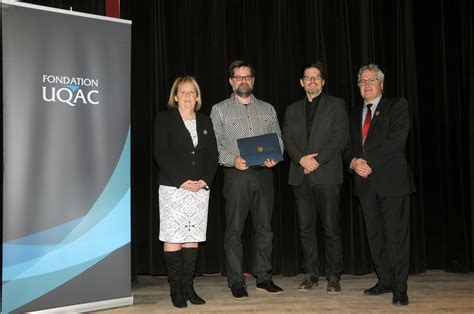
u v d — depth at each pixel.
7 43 2.66
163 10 3.87
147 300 3.21
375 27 4.06
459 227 3.98
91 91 2.89
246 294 3.22
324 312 2.88
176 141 3.04
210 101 3.91
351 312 2.88
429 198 4.08
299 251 3.97
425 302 3.10
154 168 3.82
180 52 3.88
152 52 3.86
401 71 4.07
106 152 2.93
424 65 4.09
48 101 2.75
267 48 3.99
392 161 3.11
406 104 3.13
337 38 4.03
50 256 2.75
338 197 3.34
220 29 3.93
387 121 3.14
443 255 4.05
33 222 2.70
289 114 3.48
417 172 4.04
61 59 2.80
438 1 4.07
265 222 3.31
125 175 3.00
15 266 2.66
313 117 3.39
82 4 3.69
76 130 2.83
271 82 3.97
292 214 3.94
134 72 3.82
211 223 3.89
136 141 3.82
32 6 2.72
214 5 3.94
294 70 4.00
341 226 3.98
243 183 3.23
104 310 2.95
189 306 3.04
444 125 4.05
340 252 3.36
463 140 4.03
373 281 3.72
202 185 3.03
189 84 3.11
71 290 2.81
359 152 3.23
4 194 2.64
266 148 3.16
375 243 3.25
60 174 2.78
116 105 2.98
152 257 3.81
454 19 4.05
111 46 2.97
